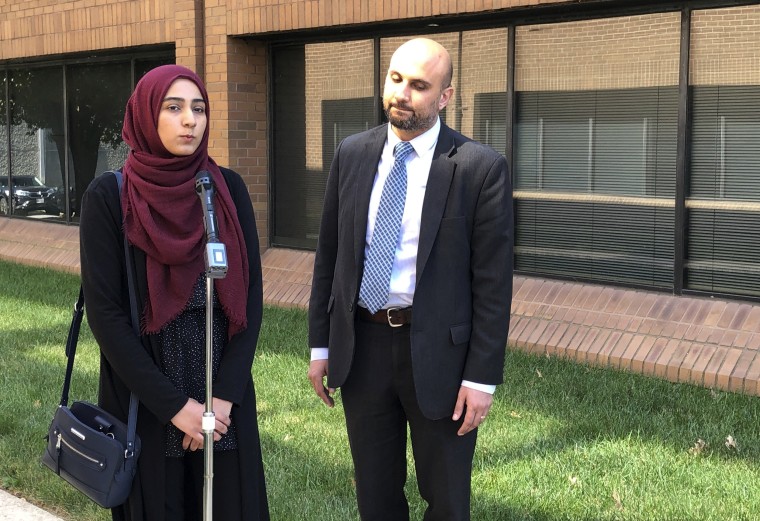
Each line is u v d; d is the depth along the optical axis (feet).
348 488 14.82
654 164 23.18
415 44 9.87
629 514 13.58
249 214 10.24
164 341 9.64
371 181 10.29
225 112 31.68
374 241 10.17
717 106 22.00
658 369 20.95
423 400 10.02
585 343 22.50
